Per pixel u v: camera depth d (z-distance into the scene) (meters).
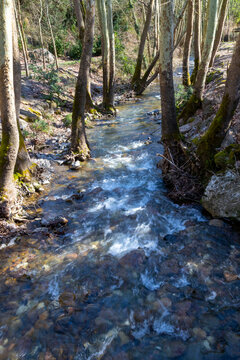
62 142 9.11
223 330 2.91
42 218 5.14
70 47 24.95
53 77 13.27
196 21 11.80
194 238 4.35
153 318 3.12
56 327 3.07
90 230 4.80
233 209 4.56
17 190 5.65
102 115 12.70
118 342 2.90
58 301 3.40
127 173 6.93
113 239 4.52
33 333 3.02
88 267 3.93
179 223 4.82
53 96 13.02
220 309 3.14
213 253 3.99
